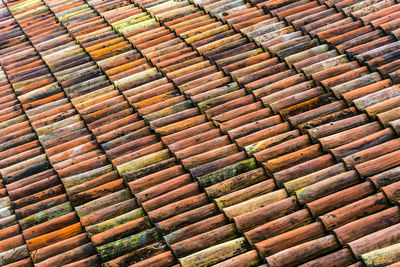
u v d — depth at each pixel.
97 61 5.72
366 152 3.72
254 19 5.80
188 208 3.75
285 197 3.64
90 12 6.80
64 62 5.84
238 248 3.35
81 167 4.38
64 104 5.26
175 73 5.22
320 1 5.81
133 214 3.79
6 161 4.69
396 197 3.33
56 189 4.23
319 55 4.91
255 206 3.61
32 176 4.44
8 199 4.27
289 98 4.50
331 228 3.30
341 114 4.18
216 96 4.86
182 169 4.11
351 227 3.22
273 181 3.77
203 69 5.19
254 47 5.42
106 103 5.06
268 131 4.25
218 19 6.02
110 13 6.61
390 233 3.09
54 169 4.45
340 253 3.09
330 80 4.53
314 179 3.67
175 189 3.94
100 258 3.52
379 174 3.50
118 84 5.27
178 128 4.57
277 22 5.66
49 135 4.84
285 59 4.99
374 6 5.38
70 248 3.70
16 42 6.54
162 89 5.07
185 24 6.03
